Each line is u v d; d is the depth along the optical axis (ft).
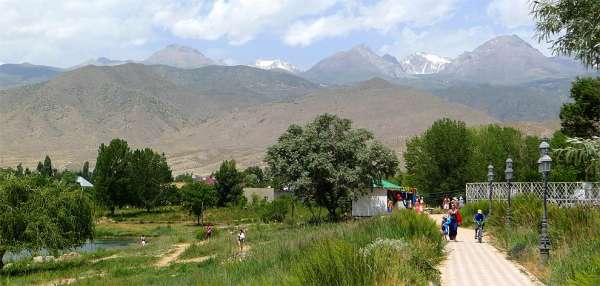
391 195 196.44
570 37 51.16
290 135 163.94
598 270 38.42
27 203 114.83
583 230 62.13
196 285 53.52
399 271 44.91
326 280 39.27
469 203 130.62
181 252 134.82
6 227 111.24
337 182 153.89
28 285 93.30
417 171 210.59
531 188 119.44
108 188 330.95
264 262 61.67
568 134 142.51
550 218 76.74
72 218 120.98
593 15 49.06
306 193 160.76
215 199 290.56
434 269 55.31
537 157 216.54
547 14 51.26
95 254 142.51
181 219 299.99
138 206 357.41
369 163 157.48
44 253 137.80
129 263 117.60
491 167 110.11
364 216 173.17
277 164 158.30
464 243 87.66
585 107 136.98
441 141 200.54
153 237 211.61
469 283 51.80
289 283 40.24
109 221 296.10
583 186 106.73
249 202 346.74
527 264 61.16
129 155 338.95
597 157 49.67
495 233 92.22
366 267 41.37
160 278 85.25
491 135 225.97
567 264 49.29
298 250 62.49
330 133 161.07
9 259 126.52
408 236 68.74
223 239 143.54
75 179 382.42
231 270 61.52
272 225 193.06
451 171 200.54
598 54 49.98
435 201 202.28
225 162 347.77
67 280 92.73
